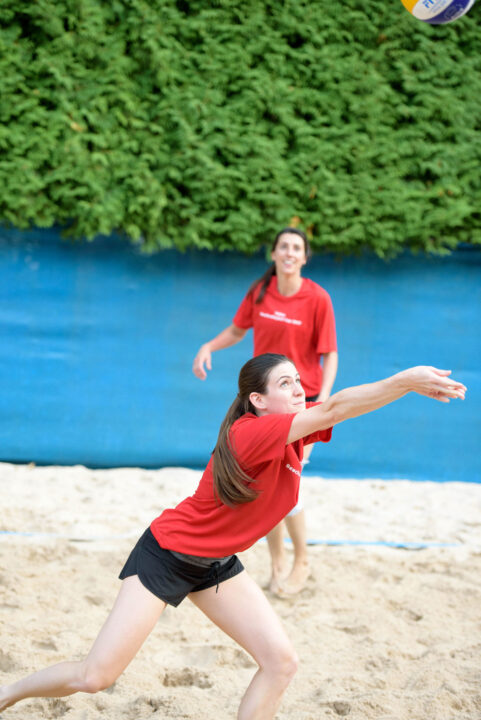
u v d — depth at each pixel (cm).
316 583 844
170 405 1338
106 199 1265
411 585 846
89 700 575
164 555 455
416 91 1320
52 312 1315
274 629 459
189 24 1277
